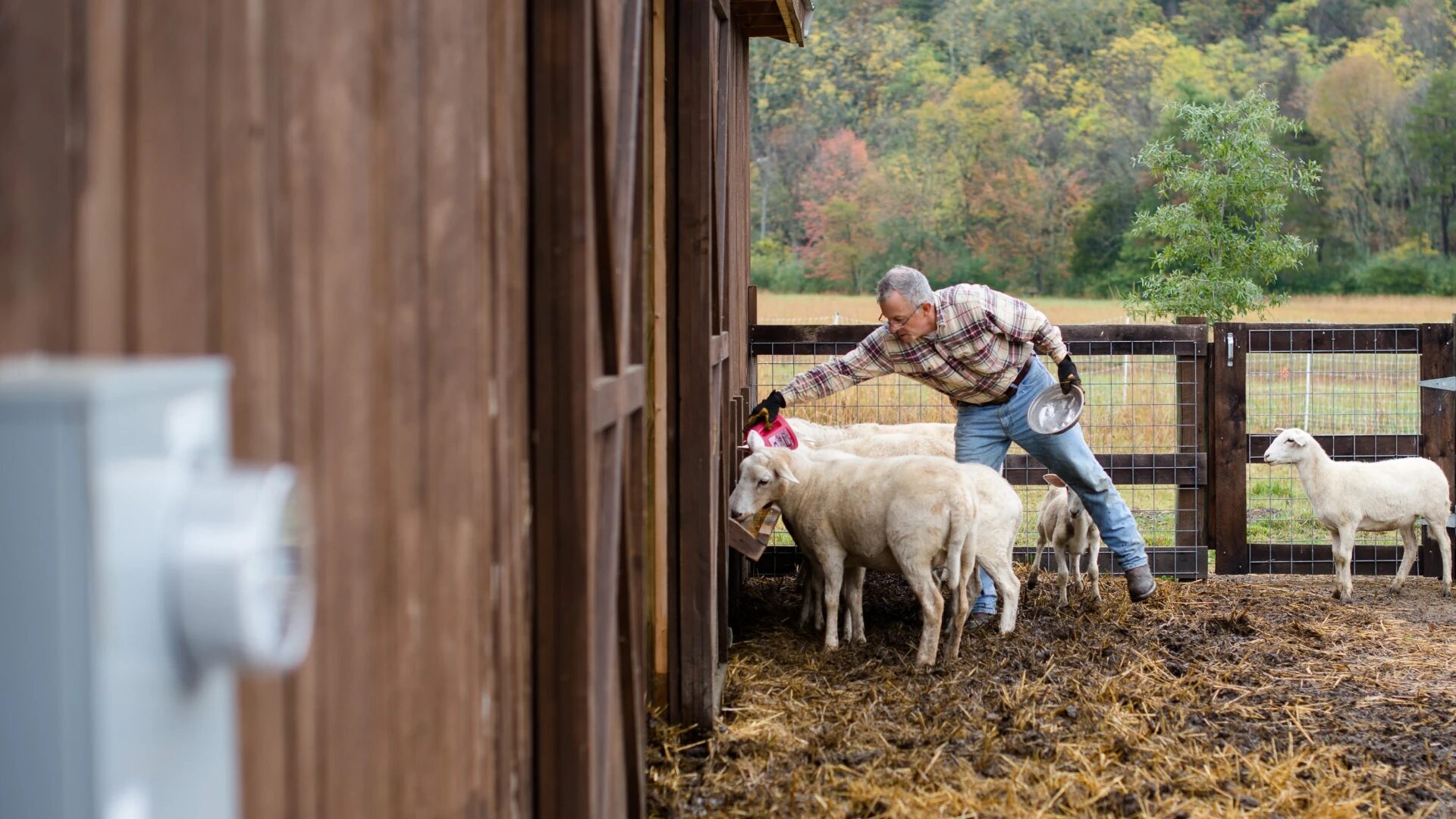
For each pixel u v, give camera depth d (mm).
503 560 2186
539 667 2482
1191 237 20109
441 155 1807
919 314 6414
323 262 1352
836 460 6215
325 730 1331
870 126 58156
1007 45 58156
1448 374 8305
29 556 776
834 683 5500
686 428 4637
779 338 8594
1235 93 57469
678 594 4637
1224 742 4746
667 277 4590
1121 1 57750
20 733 786
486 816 2090
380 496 1533
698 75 4594
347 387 1416
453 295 1876
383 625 1544
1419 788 4301
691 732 4625
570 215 2422
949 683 5441
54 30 876
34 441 772
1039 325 6488
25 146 844
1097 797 4105
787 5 6758
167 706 886
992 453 6875
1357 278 56781
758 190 58625
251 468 979
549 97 2410
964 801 4039
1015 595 6402
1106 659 5926
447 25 1845
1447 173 56406
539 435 2451
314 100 1333
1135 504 12148
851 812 3930
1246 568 8359
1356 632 6652
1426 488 7609
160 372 872
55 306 876
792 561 8406
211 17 1098
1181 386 8430
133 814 833
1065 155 57188
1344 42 58906
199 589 874
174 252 1031
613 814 3033
